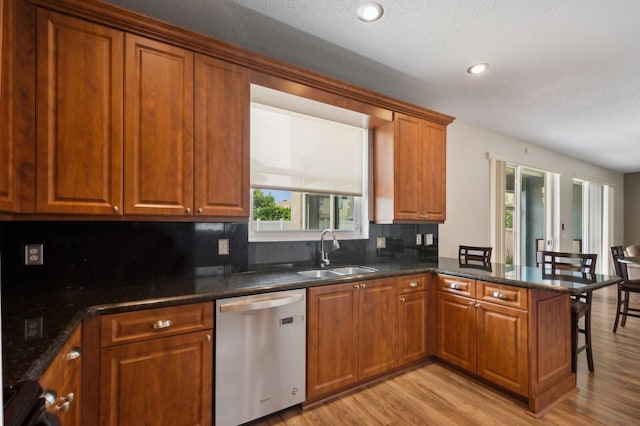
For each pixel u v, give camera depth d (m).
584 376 2.55
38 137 1.53
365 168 3.15
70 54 1.60
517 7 1.87
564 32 2.10
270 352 1.93
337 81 2.43
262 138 2.59
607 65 2.53
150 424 1.58
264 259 2.50
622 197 7.66
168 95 1.84
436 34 2.15
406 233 3.38
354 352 2.29
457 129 3.98
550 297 2.20
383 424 1.97
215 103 1.99
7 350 1.03
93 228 1.90
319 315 2.12
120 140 1.71
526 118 3.85
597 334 3.50
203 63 1.96
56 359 1.14
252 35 2.20
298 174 2.76
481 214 4.22
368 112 2.76
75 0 1.58
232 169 2.05
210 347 1.74
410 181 2.99
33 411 0.72
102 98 1.67
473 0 1.82
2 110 1.31
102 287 1.87
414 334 2.64
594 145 5.11
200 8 1.92
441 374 2.57
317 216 2.94
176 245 2.14
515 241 4.88
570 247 5.86
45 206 1.55
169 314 1.63
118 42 1.71
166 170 1.84
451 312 2.60
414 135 3.02
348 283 2.26
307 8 1.92
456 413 2.08
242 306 1.79
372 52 2.39
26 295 1.68
